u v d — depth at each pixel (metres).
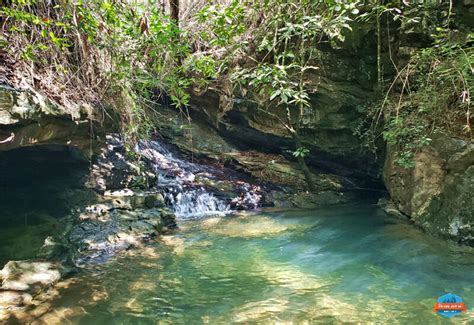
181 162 9.30
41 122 4.33
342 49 7.35
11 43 4.39
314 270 4.44
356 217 6.77
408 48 6.45
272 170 9.10
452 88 5.51
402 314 3.34
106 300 3.71
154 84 5.38
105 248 5.04
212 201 7.79
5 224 5.22
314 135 8.41
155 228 5.89
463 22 5.78
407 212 6.18
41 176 5.85
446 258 4.55
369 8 6.56
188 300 3.73
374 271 4.33
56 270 4.19
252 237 5.80
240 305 3.62
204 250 5.20
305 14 5.31
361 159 8.34
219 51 7.53
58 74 4.88
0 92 3.86
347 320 3.27
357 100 7.62
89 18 4.00
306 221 6.69
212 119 9.99
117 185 6.92
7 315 3.33
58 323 3.27
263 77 4.43
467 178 5.09
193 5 7.14
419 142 5.80
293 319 3.32
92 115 5.30
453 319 3.22
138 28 4.51
